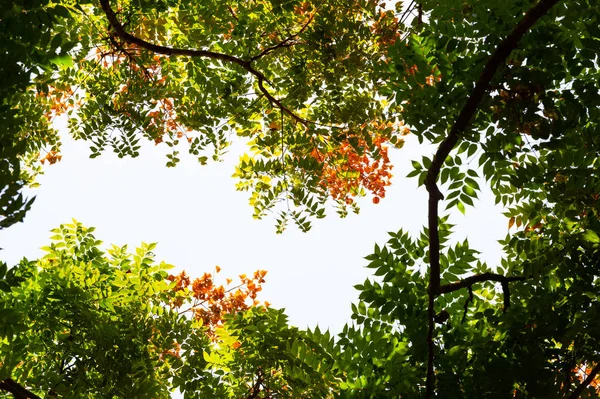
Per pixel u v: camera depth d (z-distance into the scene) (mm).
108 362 5480
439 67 4344
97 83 7578
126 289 6027
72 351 5539
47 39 3393
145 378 5531
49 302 5688
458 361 4367
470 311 4844
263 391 5406
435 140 4520
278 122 7707
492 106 4207
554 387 4262
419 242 4727
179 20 6426
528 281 4754
